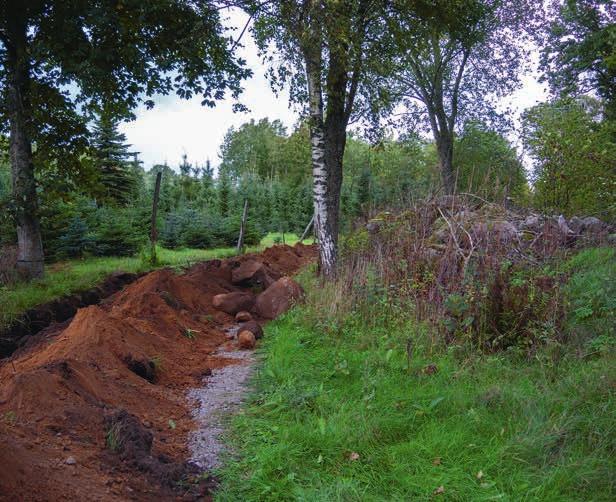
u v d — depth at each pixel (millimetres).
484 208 9430
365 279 8258
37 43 10984
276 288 9469
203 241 21781
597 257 9039
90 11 10555
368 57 11625
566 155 12664
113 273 12805
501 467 3818
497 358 5902
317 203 11641
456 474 3748
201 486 3740
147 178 35500
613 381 4691
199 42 12055
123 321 6535
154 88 12312
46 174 12273
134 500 3354
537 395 4793
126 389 5094
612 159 11891
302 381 5590
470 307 6527
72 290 10789
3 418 3826
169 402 5262
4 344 8266
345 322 7426
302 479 3777
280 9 10609
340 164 11859
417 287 7613
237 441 4422
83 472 3439
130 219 19625
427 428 4348
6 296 9555
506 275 6750
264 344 7469
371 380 5316
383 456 4008
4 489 2854
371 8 11773
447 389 5059
